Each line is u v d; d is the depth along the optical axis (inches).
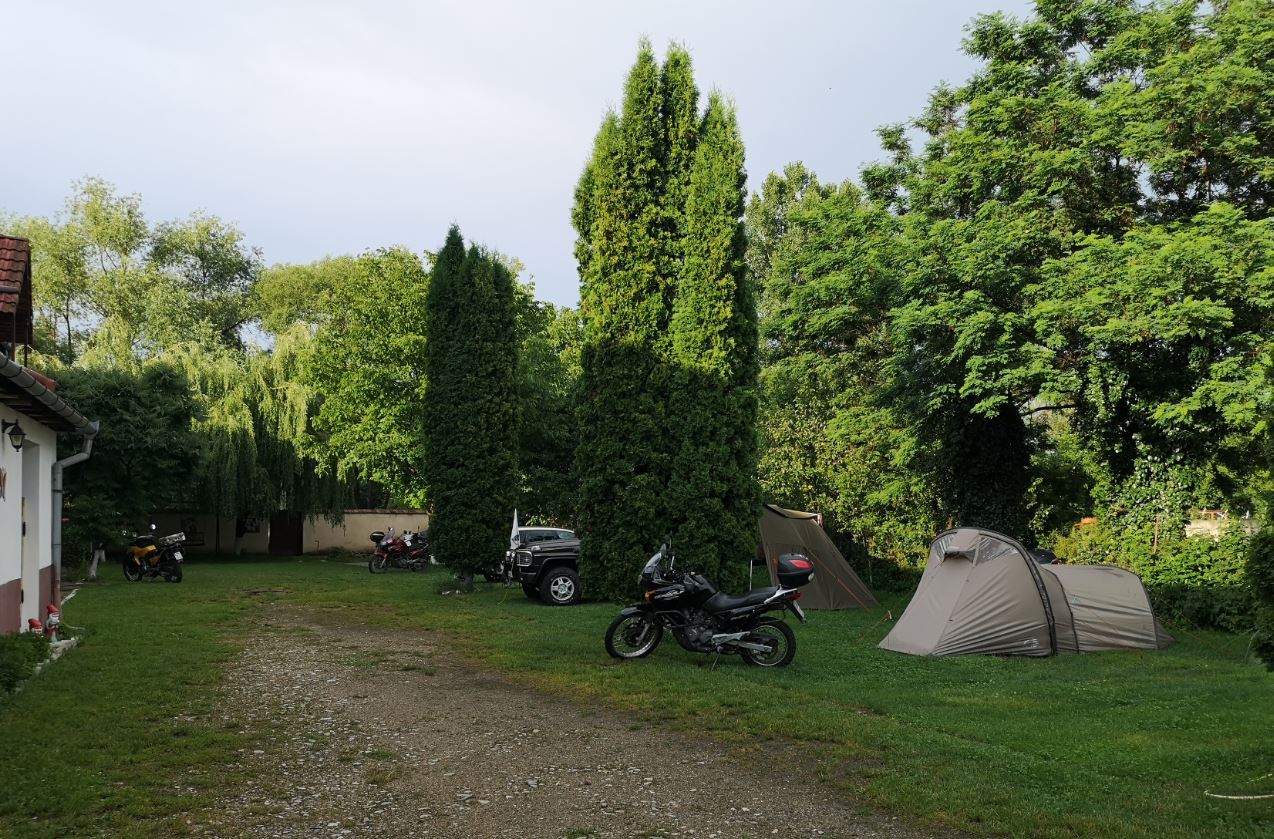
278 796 210.1
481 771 231.1
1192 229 509.7
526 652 419.8
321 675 364.8
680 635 402.9
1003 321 542.9
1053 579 456.1
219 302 1653.5
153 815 195.3
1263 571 210.1
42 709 287.1
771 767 234.1
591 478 504.1
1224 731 273.3
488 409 740.0
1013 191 626.2
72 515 856.9
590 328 518.0
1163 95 543.8
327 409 1080.2
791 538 629.9
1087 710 307.1
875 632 512.4
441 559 734.5
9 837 177.3
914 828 188.4
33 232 1414.9
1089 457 692.1
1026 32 666.2
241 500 1187.3
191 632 478.0
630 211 509.4
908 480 734.5
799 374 802.8
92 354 1103.0
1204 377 526.9
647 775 227.8
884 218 710.5
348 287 1110.4
